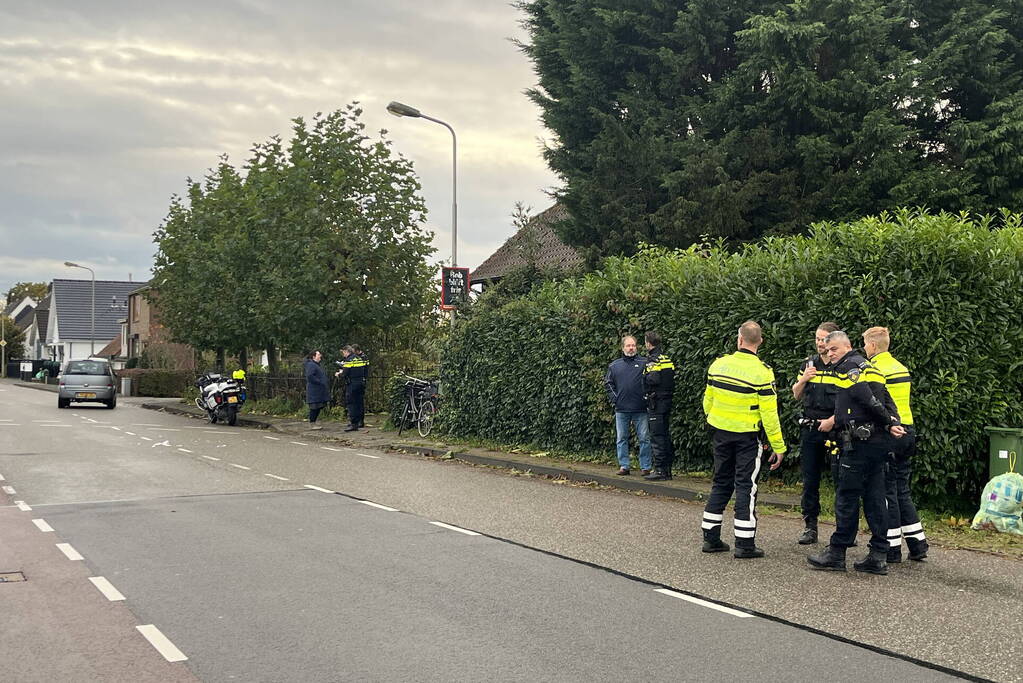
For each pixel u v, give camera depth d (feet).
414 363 79.25
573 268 71.92
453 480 40.78
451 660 16.74
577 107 74.43
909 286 31.60
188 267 98.22
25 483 38.96
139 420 81.87
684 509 33.27
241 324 89.10
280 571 23.47
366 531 28.76
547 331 47.85
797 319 34.94
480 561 24.64
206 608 20.12
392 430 64.34
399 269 79.36
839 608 20.18
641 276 42.55
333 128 82.43
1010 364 30.63
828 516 31.30
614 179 68.90
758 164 64.75
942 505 32.04
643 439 40.14
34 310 319.06
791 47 61.82
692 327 38.83
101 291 271.69
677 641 17.85
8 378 266.57
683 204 63.57
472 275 117.39
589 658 16.85
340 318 76.59
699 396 38.34
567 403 46.26
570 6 75.61
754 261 37.37
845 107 63.05
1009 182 62.75
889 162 61.21
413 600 20.76
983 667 16.43
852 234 33.88
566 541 27.30
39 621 19.20
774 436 25.31
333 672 16.12
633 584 22.26
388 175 81.05
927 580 22.86
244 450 53.67
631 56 73.41
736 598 21.01
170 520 30.48
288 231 77.97
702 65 70.90
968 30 63.31
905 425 24.84
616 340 42.83
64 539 27.35
